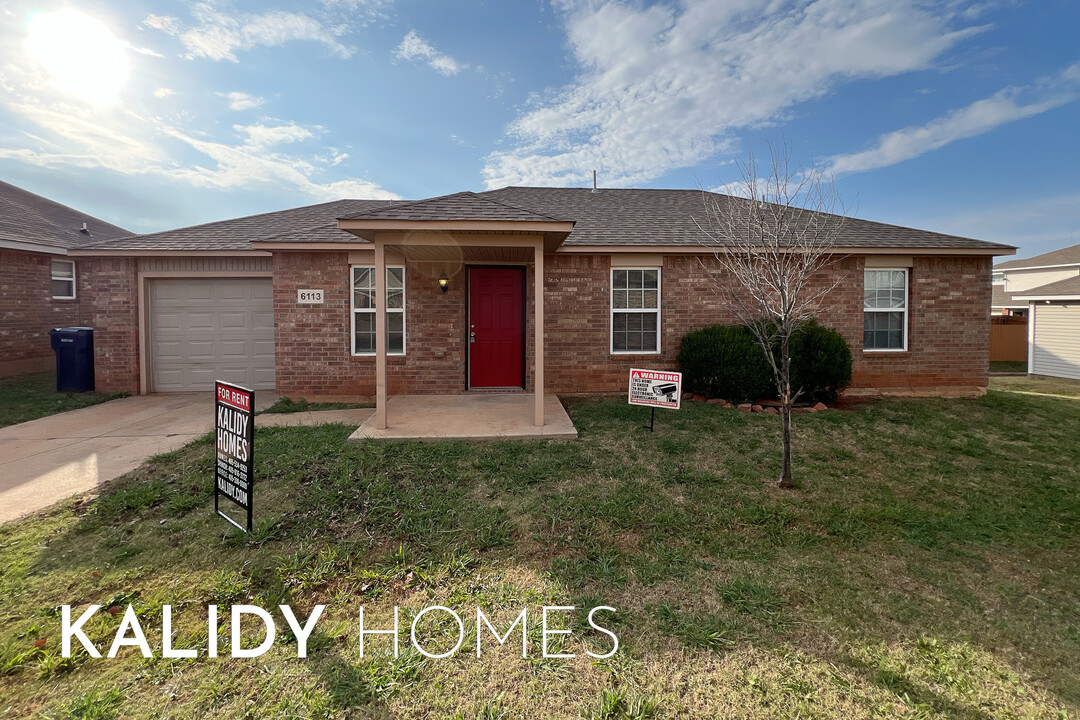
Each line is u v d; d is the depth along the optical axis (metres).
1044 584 3.12
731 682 2.24
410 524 3.77
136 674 2.28
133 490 4.26
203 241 9.20
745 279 5.93
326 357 8.41
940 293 9.05
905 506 4.23
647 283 8.81
